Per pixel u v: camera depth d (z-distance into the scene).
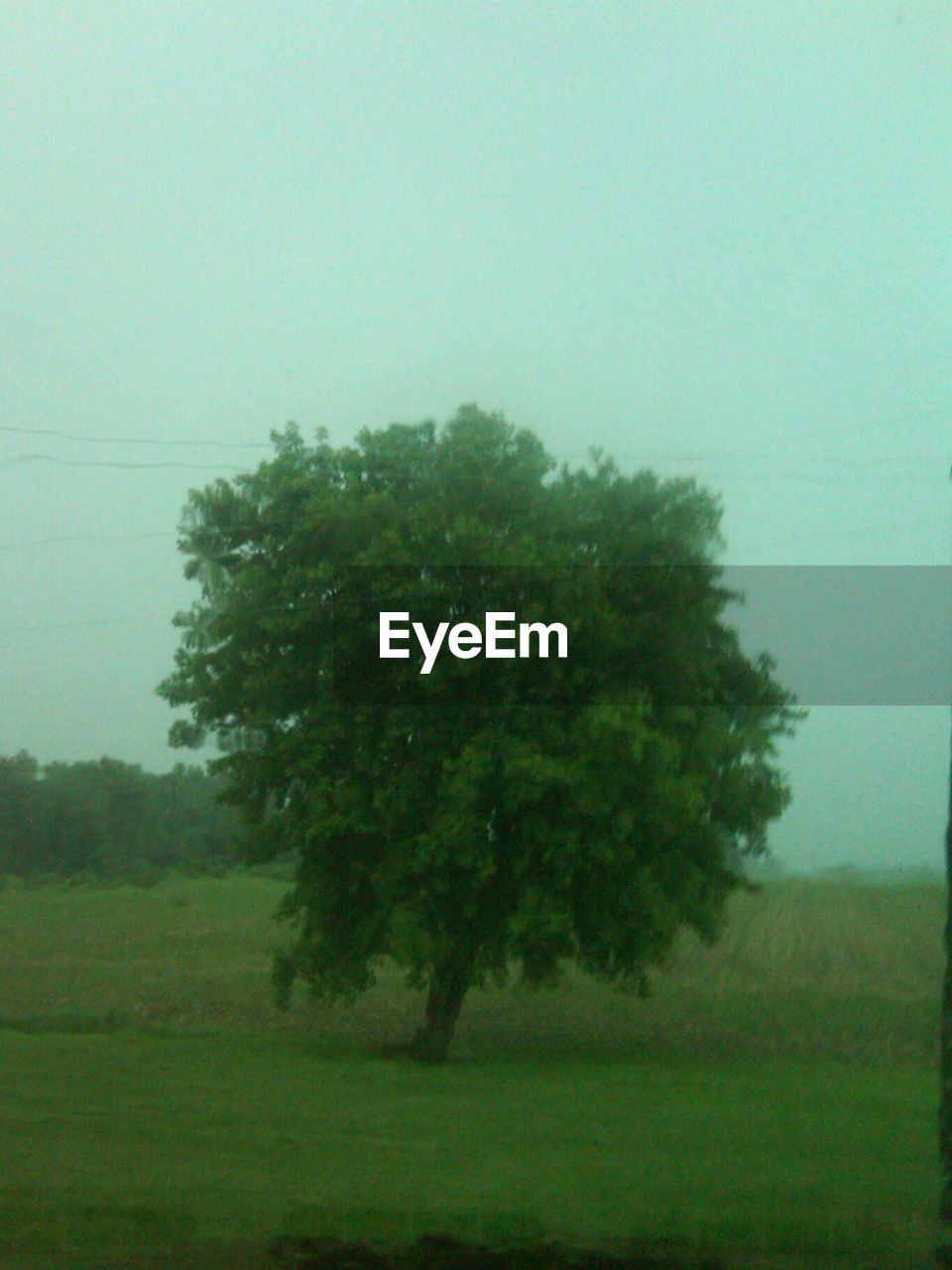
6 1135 12.80
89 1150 11.98
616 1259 8.30
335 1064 20.78
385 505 21.20
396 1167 11.43
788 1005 31.30
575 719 20.77
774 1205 9.95
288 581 21.38
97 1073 18.36
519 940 21.48
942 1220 9.46
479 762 20.25
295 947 24.08
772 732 22.84
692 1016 30.34
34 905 67.44
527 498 21.55
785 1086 18.92
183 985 36.22
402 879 21.70
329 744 21.81
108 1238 8.53
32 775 91.31
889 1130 14.32
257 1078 18.34
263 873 85.62
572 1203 9.95
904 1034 27.33
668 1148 12.85
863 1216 9.48
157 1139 12.70
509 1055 24.34
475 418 22.14
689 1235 8.84
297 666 21.88
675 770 20.61
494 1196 10.17
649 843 21.27
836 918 47.34
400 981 38.28
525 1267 8.11
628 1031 28.45
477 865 20.72
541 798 20.47
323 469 22.53
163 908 65.50
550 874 21.16
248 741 23.16
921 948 41.25
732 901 50.16
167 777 101.06
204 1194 9.98
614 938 21.75
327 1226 8.93
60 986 36.06
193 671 22.77
